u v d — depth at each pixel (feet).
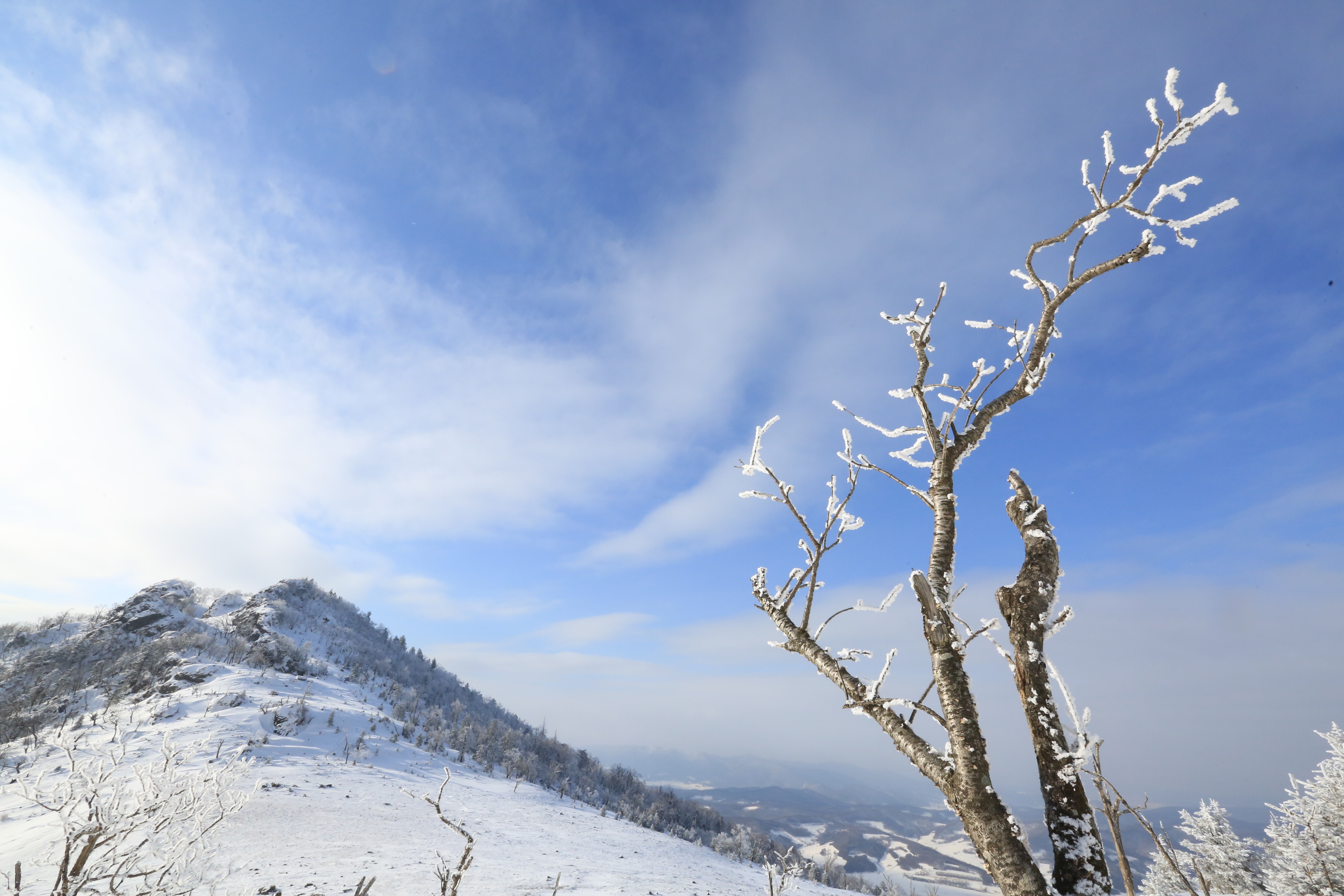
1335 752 45.60
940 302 7.91
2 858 42.45
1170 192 6.39
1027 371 7.28
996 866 5.13
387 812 131.85
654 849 162.20
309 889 67.72
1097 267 6.97
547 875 95.50
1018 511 7.27
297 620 545.44
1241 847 53.52
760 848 256.93
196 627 444.14
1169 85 6.31
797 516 8.12
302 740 222.28
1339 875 29.73
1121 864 5.06
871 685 6.64
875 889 221.87
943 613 6.37
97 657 382.01
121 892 15.97
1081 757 5.44
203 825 17.66
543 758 383.24
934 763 5.87
